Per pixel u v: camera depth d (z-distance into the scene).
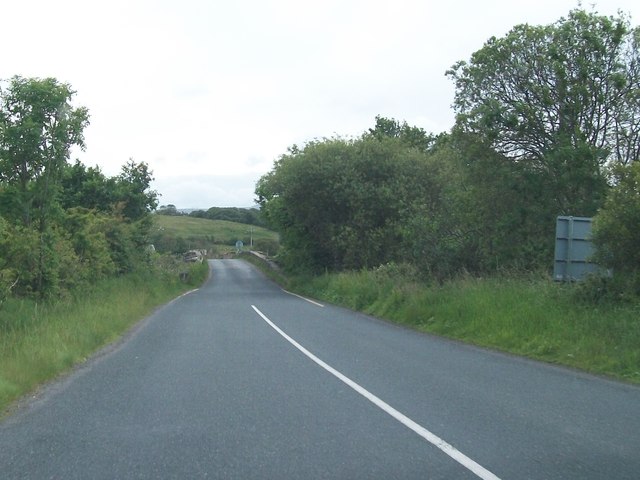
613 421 8.02
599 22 26.98
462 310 18.17
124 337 17.28
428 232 26.52
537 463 6.34
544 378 10.97
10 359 11.33
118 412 8.59
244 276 64.44
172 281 45.12
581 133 26.23
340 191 41.22
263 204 56.94
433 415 8.31
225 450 6.81
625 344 12.11
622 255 14.70
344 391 9.86
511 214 27.33
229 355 13.73
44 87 19.28
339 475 6.00
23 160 19.69
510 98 28.59
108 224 35.53
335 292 33.28
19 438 7.36
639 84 26.89
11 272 18.09
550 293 16.25
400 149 43.16
